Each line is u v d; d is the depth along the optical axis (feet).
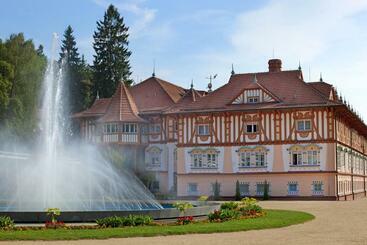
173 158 237.25
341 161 214.48
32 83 241.35
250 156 212.84
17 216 83.82
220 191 215.51
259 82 221.46
